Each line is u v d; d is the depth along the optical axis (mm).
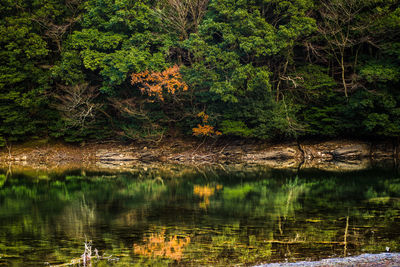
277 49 33688
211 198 19906
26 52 36938
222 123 36406
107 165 35062
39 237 13133
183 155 37812
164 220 15305
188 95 37219
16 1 37844
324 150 37562
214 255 11125
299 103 38531
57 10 38531
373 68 34500
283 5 34188
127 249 11797
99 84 39156
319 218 15367
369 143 37875
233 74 33688
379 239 12547
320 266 9875
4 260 10898
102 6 36625
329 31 36312
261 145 38406
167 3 37656
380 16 35125
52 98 39281
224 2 34844
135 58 33844
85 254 10969
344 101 36844
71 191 22297
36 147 38719
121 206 18109
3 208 17766
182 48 37562
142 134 38125
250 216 15789
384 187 22734
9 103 38000
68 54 35688
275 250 11500
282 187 23125
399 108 34281
